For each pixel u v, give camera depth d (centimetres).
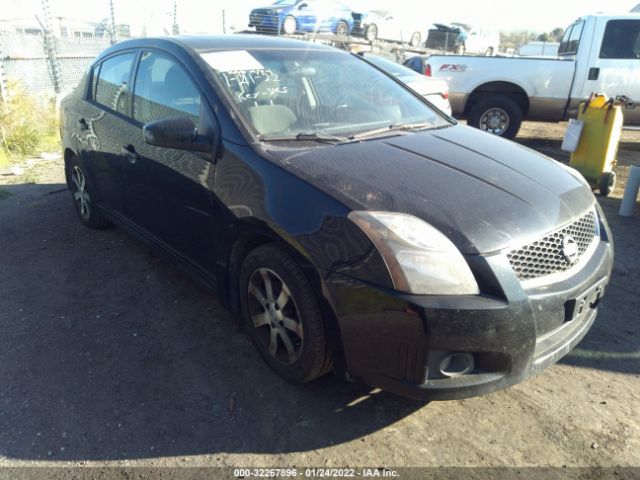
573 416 273
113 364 311
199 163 318
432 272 224
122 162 400
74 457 246
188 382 296
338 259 240
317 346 260
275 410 276
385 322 230
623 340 342
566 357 324
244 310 310
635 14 887
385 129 340
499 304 225
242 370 307
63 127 514
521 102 980
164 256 382
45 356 318
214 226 311
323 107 345
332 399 284
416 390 232
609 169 675
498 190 265
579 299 251
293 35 1825
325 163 277
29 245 477
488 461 245
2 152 786
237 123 304
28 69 1007
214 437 258
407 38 2322
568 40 1020
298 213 256
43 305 375
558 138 1110
